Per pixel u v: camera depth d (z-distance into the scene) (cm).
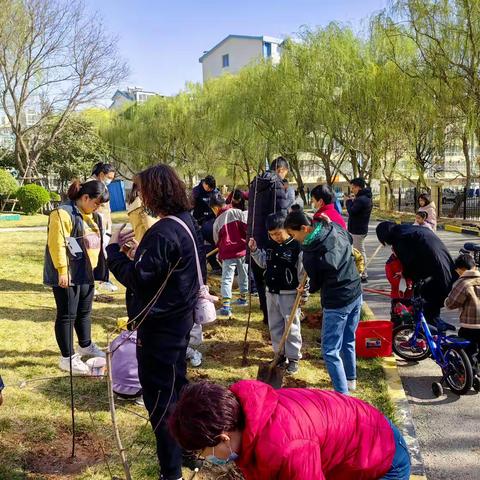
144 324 286
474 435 398
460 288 479
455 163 3378
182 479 305
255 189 604
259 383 188
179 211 294
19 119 2923
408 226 552
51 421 382
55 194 2814
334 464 197
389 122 2150
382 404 435
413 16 1766
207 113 3209
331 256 394
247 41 5172
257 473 180
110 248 295
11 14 2605
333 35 2298
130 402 417
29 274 904
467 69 1712
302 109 2355
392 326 539
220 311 669
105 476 319
